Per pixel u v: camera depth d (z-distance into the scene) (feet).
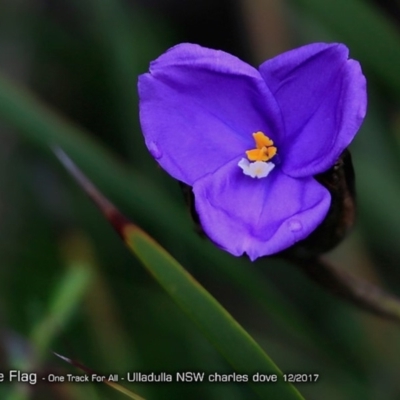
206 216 1.96
